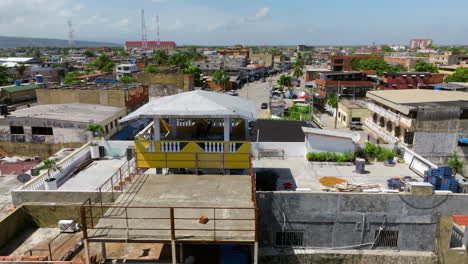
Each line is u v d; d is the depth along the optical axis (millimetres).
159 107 15180
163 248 14070
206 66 142750
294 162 21422
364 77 76250
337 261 14805
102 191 17703
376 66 110750
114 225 10961
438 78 75250
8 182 28234
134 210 11758
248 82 127812
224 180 14305
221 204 12148
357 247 14875
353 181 18328
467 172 32656
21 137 35281
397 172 19812
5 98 65750
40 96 48062
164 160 15461
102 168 21906
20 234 15398
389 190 15461
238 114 14625
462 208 14234
